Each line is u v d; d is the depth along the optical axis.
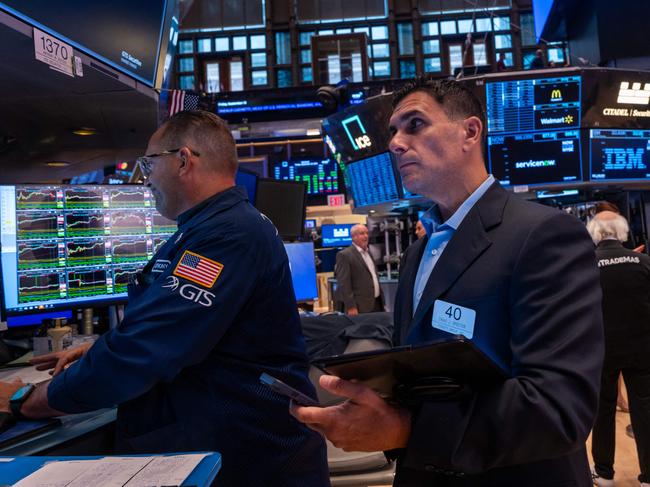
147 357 1.00
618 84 3.89
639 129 3.99
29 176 2.63
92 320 2.05
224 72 14.89
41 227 1.81
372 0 14.58
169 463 0.68
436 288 0.84
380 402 0.69
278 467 1.11
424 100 0.91
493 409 0.65
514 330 0.74
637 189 4.35
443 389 0.67
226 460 1.07
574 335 0.68
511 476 0.77
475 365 0.63
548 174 4.03
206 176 1.25
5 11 1.38
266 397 1.11
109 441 1.23
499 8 14.09
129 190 2.03
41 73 1.69
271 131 9.27
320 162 8.23
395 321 1.05
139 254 2.05
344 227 6.29
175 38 2.25
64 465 0.71
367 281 4.95
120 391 1.01
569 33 5.88
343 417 0.68
